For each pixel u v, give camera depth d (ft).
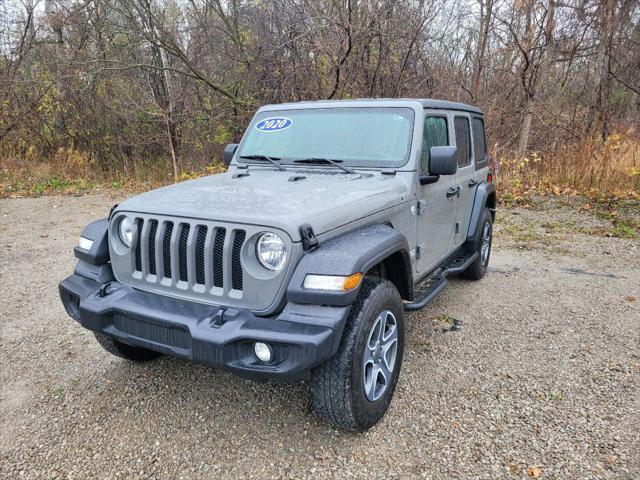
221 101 44.11
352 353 8.66
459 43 42.88
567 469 8.66
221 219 8.79
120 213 10.05
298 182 11.20
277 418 10.19
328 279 8.21
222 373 11.91
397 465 8.84
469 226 16.81
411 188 11.77
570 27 40.55
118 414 10.34
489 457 9.00
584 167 33.53
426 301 12.04
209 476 8.64
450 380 11.52
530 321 14.78
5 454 9.18
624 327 14.29
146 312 9.05
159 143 47.44
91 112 48.06
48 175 44.09
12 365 12.30
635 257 20.90
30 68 48.55
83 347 13.21
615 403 10.54
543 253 21.72
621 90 46.44
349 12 34.19
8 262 20.88
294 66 39.68
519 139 41.09
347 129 12.91
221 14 42.22
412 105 12.68
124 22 40.96
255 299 8.61
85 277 10.55
